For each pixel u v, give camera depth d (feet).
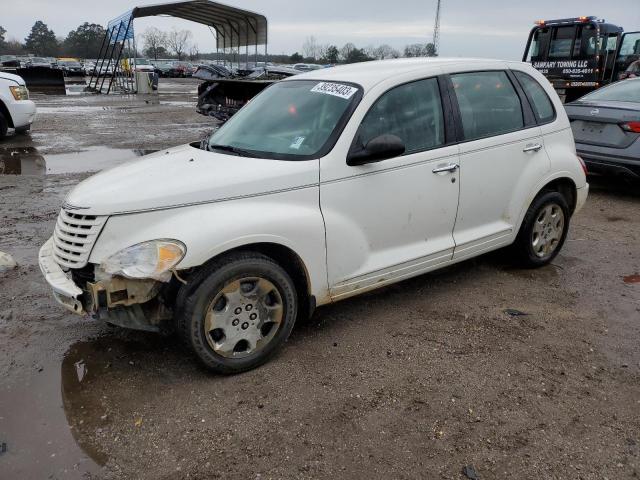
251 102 15.28
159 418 9.98
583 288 15.83
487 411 10.21
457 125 14.07
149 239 10.18
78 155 35.60
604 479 8.61
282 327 11.68
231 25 90.68
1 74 40.75
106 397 10.57
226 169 11.30
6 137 42.83
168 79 173.68
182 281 10.34
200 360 10.82
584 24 50.31
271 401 10.48
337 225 12.04
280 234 11.14
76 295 10.34
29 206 23.20
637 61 51.21
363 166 12.28
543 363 11.83
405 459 9.01
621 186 28.81
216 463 8.91
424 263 13.83
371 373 11.43
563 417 10.07
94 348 12.31
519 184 15.55
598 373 11.47
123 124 52.08
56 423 9.82
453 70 14.42
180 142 41.42
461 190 14.16
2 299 14.48
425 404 10.41
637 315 14.12
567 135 16.98
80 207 10.48
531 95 16.20
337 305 14.62
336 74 14.24
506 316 14.02
